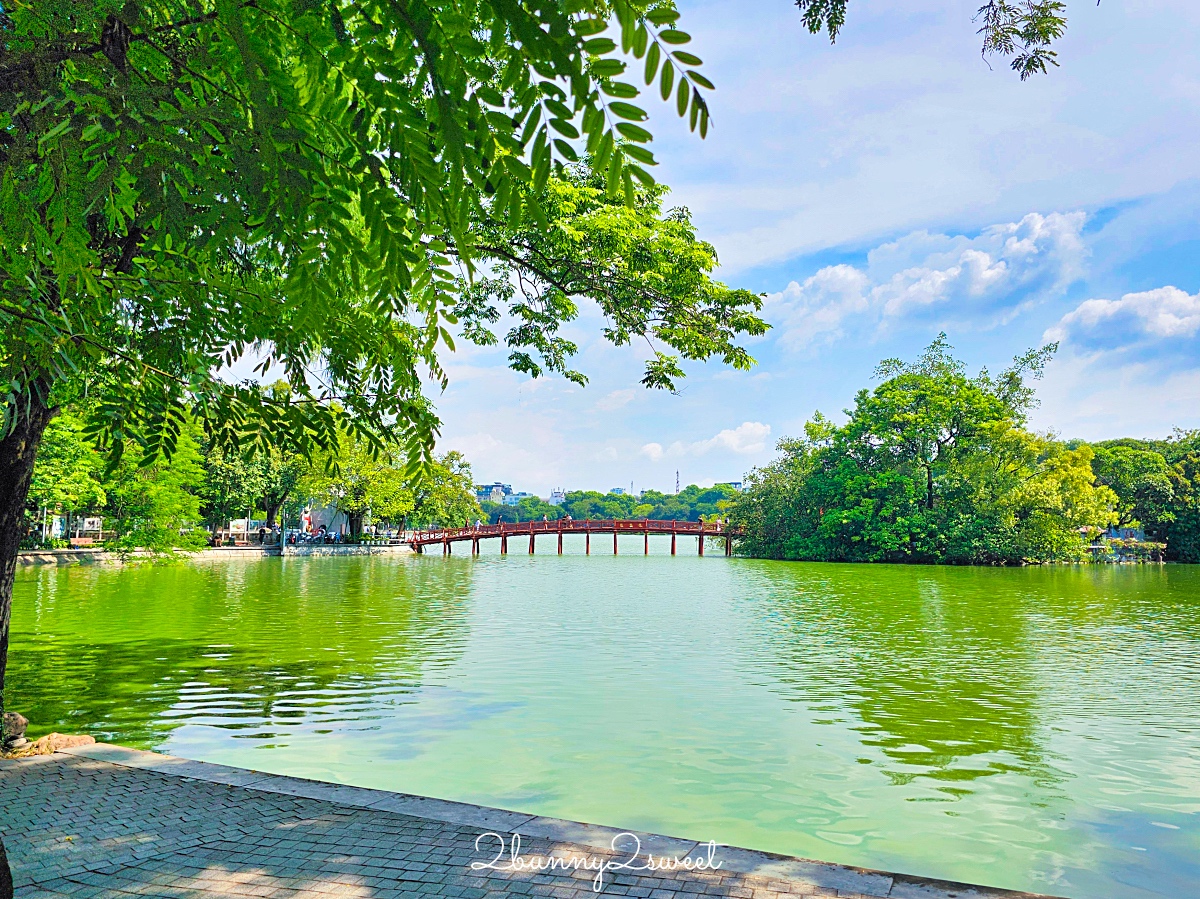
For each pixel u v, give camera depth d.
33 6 1.89
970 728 11.66
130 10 1.87
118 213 2.09
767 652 18.45
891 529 60.50
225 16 1.77
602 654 17.83
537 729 11.12
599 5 1.68
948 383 61.06
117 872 4.34
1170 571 53.91
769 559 69.44
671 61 1.52
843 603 30.81
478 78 1.69
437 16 1.67
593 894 3.96
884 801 8.45
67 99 1.82
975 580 44.56
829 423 68.56
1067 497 59.16
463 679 14.72
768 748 10.43
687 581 43.28
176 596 29.12
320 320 2.35
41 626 20.66
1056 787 8.99
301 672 15.12
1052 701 13.48
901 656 18.08
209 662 15.97
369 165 1.99
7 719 7.10
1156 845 7.26
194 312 4.57
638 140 1.64
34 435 6.25
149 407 4.80
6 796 5.72
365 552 74.31
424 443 5.66
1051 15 4.45
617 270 9.86
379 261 2.23
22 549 42.41
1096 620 25.45
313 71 1.95
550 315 11.40
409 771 9.08
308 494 66.38
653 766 9.51
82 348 3.72
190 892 4.07
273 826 5.06
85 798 5.66
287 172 1.95
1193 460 75.06
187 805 5.50
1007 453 59.75
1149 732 11.52
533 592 35.19
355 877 4.22
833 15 4.07
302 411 5.50
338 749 9.93
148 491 37.78
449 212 1.97
